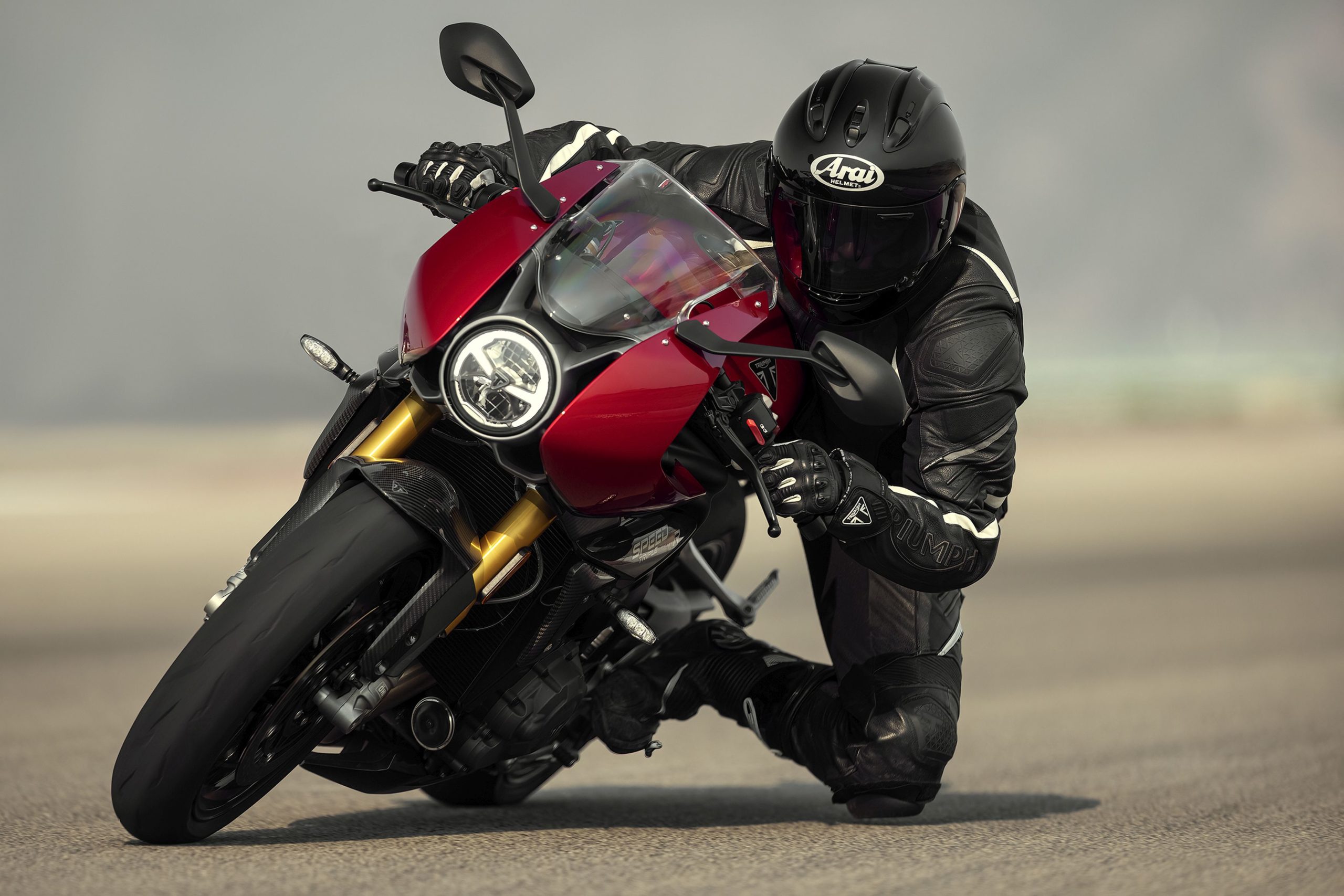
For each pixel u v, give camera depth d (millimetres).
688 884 8453
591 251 9867
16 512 75500
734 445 9891
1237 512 70938
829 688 12594
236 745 9281
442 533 8992
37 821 10766
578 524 9539
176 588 42656
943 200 10891
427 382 9453
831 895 8188
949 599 12602
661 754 18391
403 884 8227
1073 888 8523
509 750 10484
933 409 11297
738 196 12359
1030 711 21281
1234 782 14234
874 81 11211
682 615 12328
